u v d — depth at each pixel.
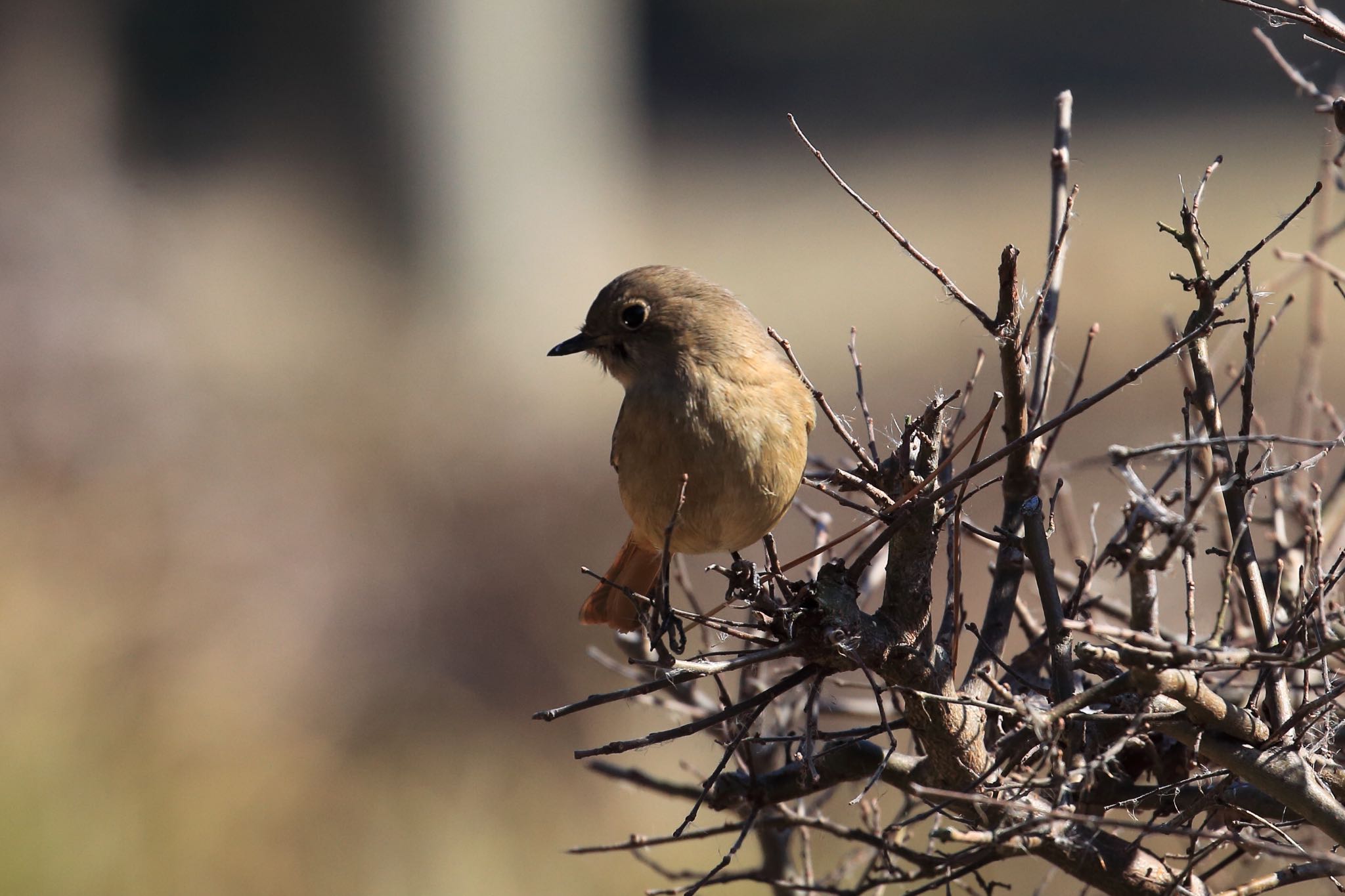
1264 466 5.14
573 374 23.02
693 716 6.04
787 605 4.49
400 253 28.38
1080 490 14.20
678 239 30.83
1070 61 43.75
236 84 31.23
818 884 5.69
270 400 17.23
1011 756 4.32
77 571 12.72
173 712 11.44
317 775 11.40
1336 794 4.24
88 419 15.23
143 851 10.27
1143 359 18.19
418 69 28.22
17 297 16.12
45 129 19.81
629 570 6.50
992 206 30.30
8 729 10.59
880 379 19.72
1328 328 17.73
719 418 5.73
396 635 13.15
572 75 30.23
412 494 14.89
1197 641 4.73
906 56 45.28
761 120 42.38
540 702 12.59
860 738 4.47
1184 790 4.49
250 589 13.16
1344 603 5.13
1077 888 8.49
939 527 4.34
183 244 20.38
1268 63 34.03
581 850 4.88
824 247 28.89
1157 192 27.83
